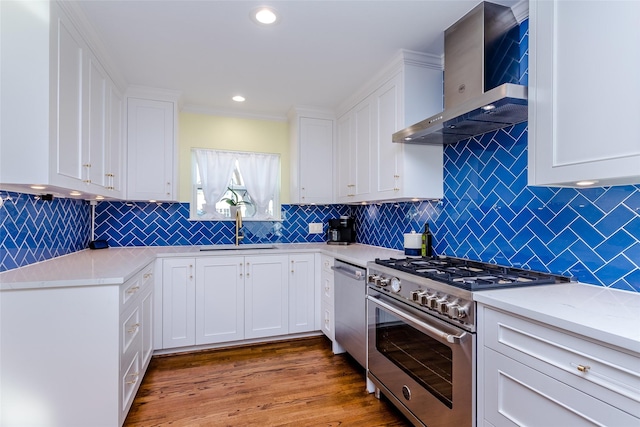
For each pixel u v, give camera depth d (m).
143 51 2.23
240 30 1.99
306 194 3.43
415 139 2.21
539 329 1.11
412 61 2.27
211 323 2.89
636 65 1.02
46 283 1.58
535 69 1.35
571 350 1.01
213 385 2.30
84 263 2.12
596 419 0.94
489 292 1.36
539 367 1.11
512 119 1.74
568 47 1.22
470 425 1.38
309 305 3.19
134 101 2.86
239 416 1.95
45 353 1.59
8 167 1.47
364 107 2.85
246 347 2.98
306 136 3.42
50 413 1.60
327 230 3.79
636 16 1.02
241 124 3.57
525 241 1.78
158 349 2.74
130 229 3.19
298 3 1.73
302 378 2.40
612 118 1.08
